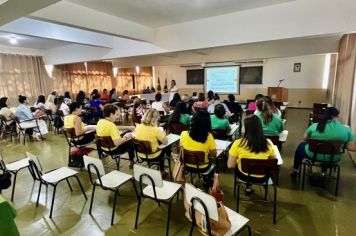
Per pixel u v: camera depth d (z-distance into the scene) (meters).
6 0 2.22
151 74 12.99
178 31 4.75
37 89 8.02
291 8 3.50
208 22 4.33
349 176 3.09
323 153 2.51
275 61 9.73
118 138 2.94
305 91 9.45
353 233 2.00
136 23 4.64
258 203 2.49
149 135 2.69
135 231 2.09
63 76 8.85
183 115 3.72
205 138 2.27
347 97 4.43
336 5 3.18
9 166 2.73
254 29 3.86
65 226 2.19
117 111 3.13
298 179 3.02
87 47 6.84
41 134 5.33
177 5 3.60
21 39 6.10
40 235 2.07
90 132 3.65
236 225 1.57
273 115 2.99
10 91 7.28
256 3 3.57
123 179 2.33
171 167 3.40
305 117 7.56
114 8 3.69
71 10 3.39
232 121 4.58
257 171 2.04
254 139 2.01
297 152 2.95
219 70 10.60
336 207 2.39
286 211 2.34
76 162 3.58
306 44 6.30
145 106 5.32
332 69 7.61
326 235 1.98
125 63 10.01
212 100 5.22
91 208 2.42
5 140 5.36
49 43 6.77
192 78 11.88
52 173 2.55
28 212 2.43
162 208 2.45
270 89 8.77
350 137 2.52
